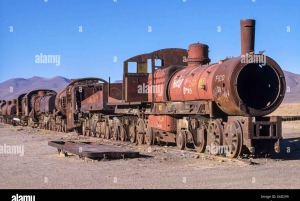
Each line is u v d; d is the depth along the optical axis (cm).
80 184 1241
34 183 1280
